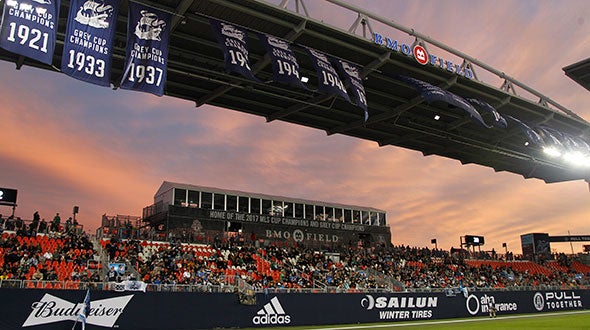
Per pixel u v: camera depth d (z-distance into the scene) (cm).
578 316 3562
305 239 4966
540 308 4369
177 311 2556
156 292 2522
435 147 4275
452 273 5025
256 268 3731
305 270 3966
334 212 5362
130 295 2439
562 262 6894
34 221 3328
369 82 3177
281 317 2909
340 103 3319
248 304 2795
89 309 2292
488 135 4200
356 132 3875
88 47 1891
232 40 2330
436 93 2978
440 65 3145
